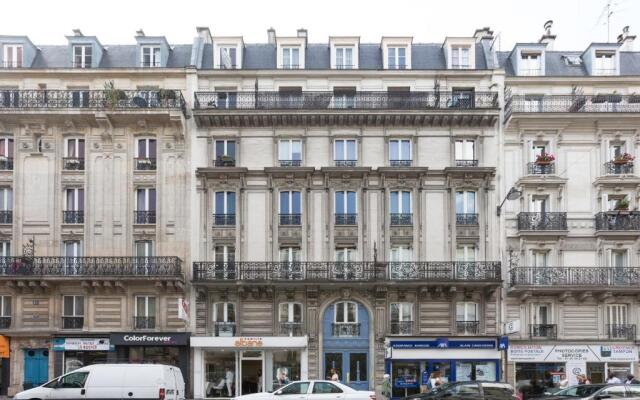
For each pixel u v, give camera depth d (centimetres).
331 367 3794
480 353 3744
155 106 3806
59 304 3781
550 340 3759
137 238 3859
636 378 3744
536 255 3875
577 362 3756
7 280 3694
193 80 3938
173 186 3884
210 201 3875
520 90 3991
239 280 3706
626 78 3947
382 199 3866
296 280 3709
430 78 3984
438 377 3388
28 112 3803
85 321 3762
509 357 3744
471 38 4069
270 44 4197
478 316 3812
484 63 4097
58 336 3734
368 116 3875
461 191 3903
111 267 3738
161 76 3962
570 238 3853
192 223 3859
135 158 3903
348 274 3747
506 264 3834
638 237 3809
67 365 3762
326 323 3819
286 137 3922
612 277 3769
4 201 3875
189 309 3788
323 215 3862
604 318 3797
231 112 3853
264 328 3788
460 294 3816
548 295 3803
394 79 3991
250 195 3878
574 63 4166
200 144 3919
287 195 3900
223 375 3784
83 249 3841
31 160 3884
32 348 3753
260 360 3797
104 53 4153
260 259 3834
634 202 3878
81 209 3878
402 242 3853
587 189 3891
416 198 3866
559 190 3872
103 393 2677
